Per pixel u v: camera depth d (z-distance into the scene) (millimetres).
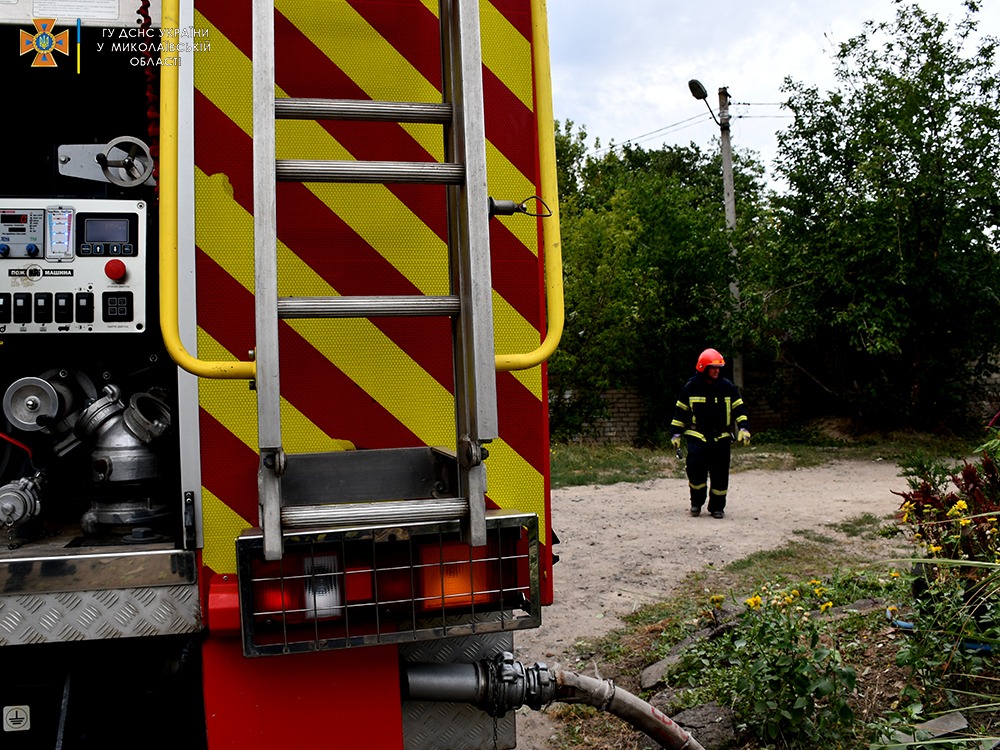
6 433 2781
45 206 2398
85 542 2498
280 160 1982
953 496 4496
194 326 2264
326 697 2287
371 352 2424
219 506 2283
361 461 2379
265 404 1869
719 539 8336
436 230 2436
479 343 1985
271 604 2051
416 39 2428
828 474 13570
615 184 24594
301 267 2373
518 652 5262
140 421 2568
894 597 4832
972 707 3393
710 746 3635
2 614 2223
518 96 2551
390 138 2416
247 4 2311
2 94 3168
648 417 19797
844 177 18062
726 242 18922
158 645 2609
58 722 2434
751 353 19812
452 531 2033
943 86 16906
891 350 16859
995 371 18125
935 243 16844
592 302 18359
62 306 2383
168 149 2068
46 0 2408
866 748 3408
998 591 3693
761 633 3697
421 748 2496
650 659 4957
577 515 9883
